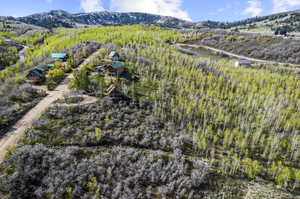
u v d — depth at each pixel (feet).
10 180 83.25
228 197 99.66
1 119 121.60
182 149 125.18
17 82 179.42
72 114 132.05
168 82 199.21
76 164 98.07
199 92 191.42
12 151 97.35
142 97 166.09
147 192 93.91
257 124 158.61
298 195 106.32
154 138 127.24
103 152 108.47
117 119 135.64
